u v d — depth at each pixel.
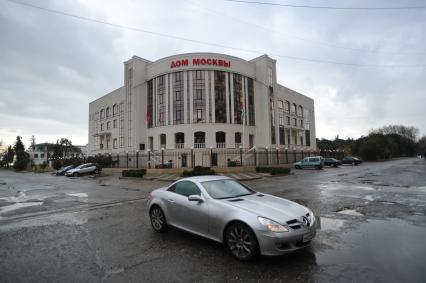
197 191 5.28
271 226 3.99
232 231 4.40
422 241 4.89
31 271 4.01
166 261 4.26
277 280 3.53
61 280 3.69
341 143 98.00
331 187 13.48
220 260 4.25
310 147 59.62
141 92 43.41
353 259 4.13
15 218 7.85
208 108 38.44
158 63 41.38
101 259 4.42
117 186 17.44
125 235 5.79
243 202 4.74
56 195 13.08
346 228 5.86
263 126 42.81
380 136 72.00
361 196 10.27
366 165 39.81
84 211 8.76
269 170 24.05
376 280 3.45
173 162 35.78
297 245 4.13
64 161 46.81
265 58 43.38
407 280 3.42
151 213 6.18
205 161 35.78
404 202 8.77
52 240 5.55
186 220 5.25
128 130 44.38
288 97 51.72
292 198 10.27
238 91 41.19
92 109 61.00
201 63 39.03
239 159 35.69
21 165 59.03
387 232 5.49
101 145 55.91
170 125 38.88
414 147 103.81
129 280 3.63
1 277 3.82
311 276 3.61
